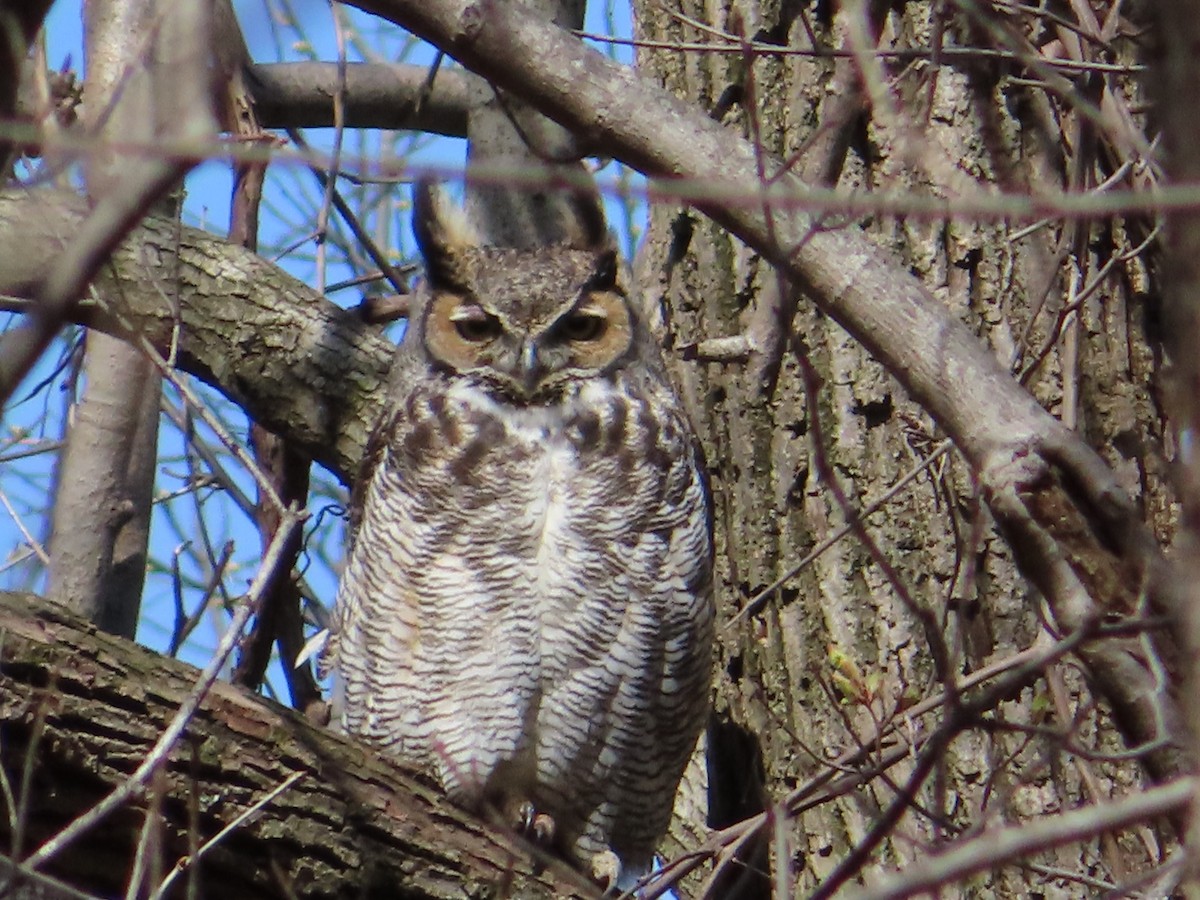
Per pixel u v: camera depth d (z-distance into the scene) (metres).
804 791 7.75
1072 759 8.61
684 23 9.90
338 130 10.11
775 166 6.95
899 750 7.73
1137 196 5.01
